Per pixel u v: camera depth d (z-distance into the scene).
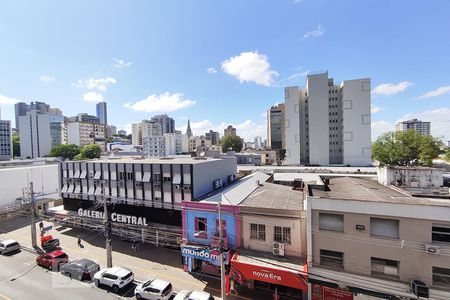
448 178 29.70
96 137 172.38
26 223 37.69
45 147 147.75
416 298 14.08
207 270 21.92
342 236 15.98
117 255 25.61
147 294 17.86
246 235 19.64
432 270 14.16
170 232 25.89
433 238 14.25
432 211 14.14
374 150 69.75
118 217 28.52
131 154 90.06
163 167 26.44
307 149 76.88
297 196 24.20
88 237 30.77
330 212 16.33
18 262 24.73
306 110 77.12
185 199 25.20
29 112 149.25
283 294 18.39
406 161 65.00
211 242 20.94
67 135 164.62
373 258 15.41
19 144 155.62
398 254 14.76
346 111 67.56
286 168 47.78
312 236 16.69
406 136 64.62
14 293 18.98
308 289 16.47
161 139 143.25
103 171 30.38
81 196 32.16
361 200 15.55
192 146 167.62
